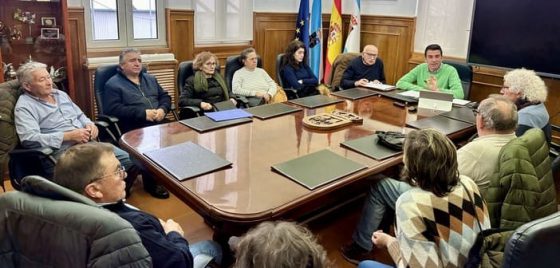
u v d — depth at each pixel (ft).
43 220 3.20
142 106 9.87
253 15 15.39
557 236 2.55
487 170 5.67
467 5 13.21
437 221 3.99
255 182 5.38
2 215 3.29
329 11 17.07
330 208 8.29
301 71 13.21
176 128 7.55
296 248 2.29
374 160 6.18
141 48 13.37
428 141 4.14
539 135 5.43
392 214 6.79
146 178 9.30
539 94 7.61
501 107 5.75
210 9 14.48
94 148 4.06
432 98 9.48
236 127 7.69
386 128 7.81
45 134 7.80
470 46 12.69
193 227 8.18
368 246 6.79
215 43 14.93
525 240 2.57
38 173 7.38
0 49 9.77
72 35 11.52
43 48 10.94
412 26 14.69
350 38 16.05
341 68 13.78
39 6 10.64
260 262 2.29
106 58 12.16
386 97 10.52
